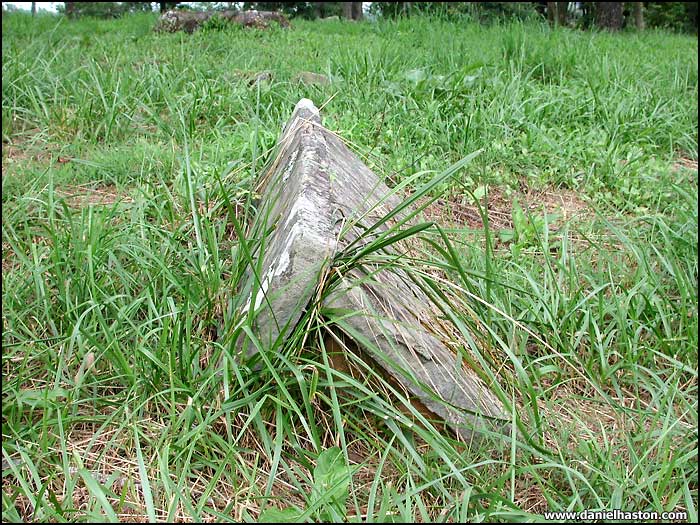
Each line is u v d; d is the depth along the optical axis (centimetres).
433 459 248
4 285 327
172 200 405
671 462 240
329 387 254
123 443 248
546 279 357
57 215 403
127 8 2241
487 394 271
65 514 221
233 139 492
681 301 354
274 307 242
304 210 256
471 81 623
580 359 325
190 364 262
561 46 794
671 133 589
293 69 689
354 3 1864
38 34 899
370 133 525
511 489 231
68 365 281
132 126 558
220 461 236
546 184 499
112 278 339
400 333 248
